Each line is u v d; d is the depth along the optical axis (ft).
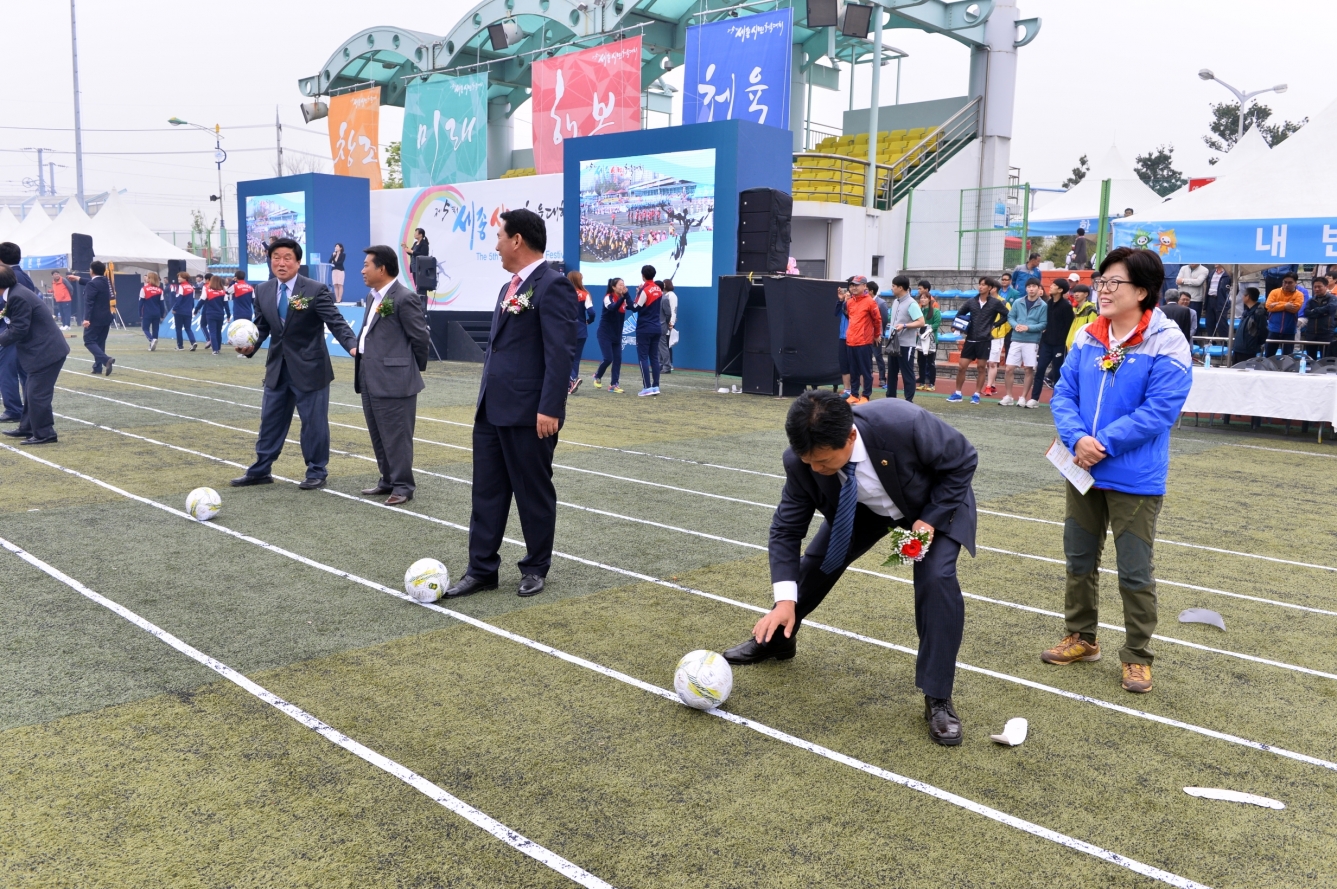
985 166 80.84
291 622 15.64
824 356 49.32
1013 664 14.62
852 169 75.77
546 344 16.56
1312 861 9.45
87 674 13.34
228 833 9.49
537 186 73.61
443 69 89.76
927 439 11.66
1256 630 16.35
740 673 14.02
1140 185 80.02
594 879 8.87
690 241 61.62
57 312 110.42
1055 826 10.01
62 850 9.12
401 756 11.18
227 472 27.76
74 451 30.76
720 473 28.89
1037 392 46.57
